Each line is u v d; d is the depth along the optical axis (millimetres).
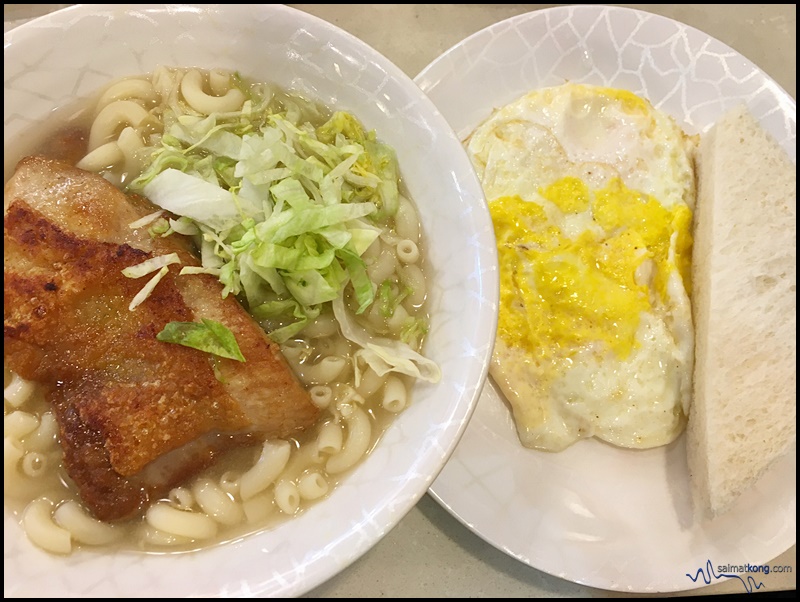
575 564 193
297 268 150
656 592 193
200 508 148
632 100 242
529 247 226
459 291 159
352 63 167
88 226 145
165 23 166
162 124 172
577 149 238
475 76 244
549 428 211
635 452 214
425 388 155
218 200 154
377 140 172
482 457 206
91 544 141
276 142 159
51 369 140
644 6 269
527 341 219
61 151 168
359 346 164
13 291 138
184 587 133
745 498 207
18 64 159
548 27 247
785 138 240
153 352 140
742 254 223
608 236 230
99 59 168
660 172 235
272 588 130
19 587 133
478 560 197
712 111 248
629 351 219
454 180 161
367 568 193
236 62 175
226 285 148
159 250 148
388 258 166
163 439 137
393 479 143
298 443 158
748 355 214
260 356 144
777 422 208
